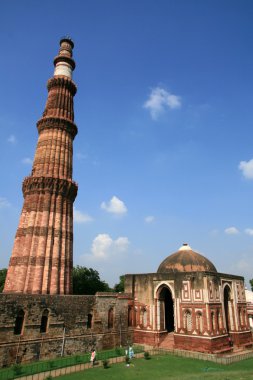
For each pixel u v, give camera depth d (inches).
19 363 1193.4
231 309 1763.0
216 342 1497.3
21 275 1572.3
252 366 1288.1
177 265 1850.4
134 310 1819.6
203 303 1544.0
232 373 1040.8
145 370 1187.3
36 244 1646.2
